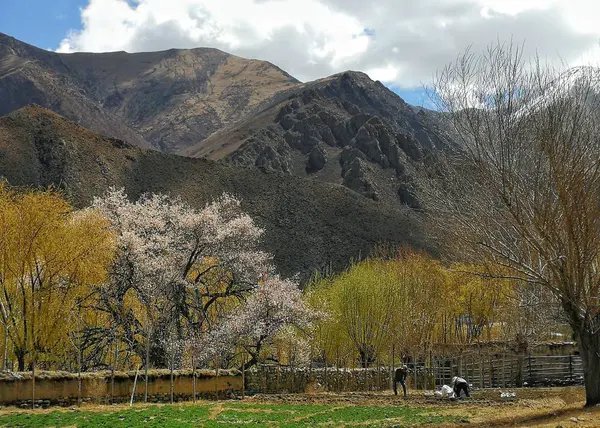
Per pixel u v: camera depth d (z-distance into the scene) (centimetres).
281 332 4631
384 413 2825
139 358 4294
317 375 4203
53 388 2770
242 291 4734
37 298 3322
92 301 4147
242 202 15512
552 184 2277
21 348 3278
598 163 2216
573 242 2241
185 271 4631
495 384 4331
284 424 2417
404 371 3825
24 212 3338
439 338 5281
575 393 3338
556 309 3059
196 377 3525
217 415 2695
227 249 4834
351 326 4894
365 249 14350
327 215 15538
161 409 2805
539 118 2298
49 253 3378
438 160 3148
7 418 2298
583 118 2306
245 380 3900
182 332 4425
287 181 16688
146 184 15438
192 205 15088
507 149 2300
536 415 2353
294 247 14188
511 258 2556
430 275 5078
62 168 14688
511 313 4350
